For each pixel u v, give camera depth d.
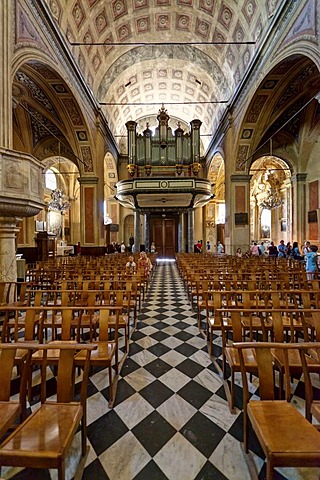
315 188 13.77
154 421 2.29
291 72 8.62
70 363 1.93
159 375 3.05
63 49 8.73
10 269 4.55
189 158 15.10
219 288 4.64
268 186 19.75
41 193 4.84
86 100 11.66
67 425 1.65
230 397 2.57
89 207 13.13
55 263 8.77
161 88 17.56
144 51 13.80
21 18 6.38
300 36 6.70
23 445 1.48
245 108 10.88
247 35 10.20
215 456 1.93
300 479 1.74
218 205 22.05
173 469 1.82
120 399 2.60
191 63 14.49
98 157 13.48
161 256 20.77
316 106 12.12
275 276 5.59
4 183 3.96
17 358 2.53
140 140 15.32
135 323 4.67
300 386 2.83
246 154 12.44
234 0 10.00
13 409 1.81
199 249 18.67
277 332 2.73
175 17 11.94
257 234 21.62
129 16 11.62
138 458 1.92
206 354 3.59
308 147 13.94
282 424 1.61
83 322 3.58
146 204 16.05
